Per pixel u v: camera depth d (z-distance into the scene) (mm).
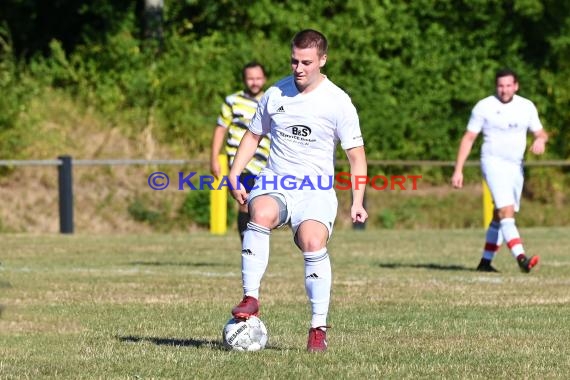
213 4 78062
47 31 80938
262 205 21344
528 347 22406
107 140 70750
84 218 65812
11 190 66438
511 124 38656
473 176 75312
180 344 22828
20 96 71062
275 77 74000
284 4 77438
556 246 51344
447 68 77250
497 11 78250
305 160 21453
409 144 74875
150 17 76562
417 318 26891
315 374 19094
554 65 80125
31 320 26656
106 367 19891
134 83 73562
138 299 30719
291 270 39688
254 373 19172
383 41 76562
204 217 66875
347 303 29938
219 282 35219
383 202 71375
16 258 44688
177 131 72375
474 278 36750
